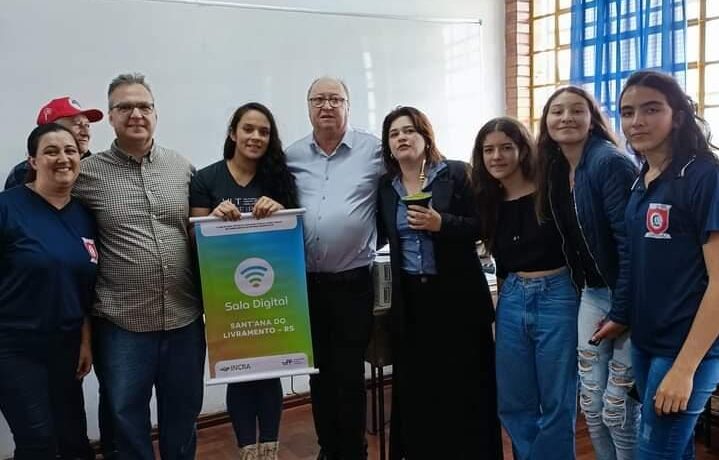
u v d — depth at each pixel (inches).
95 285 91.8
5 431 130.4
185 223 95.3
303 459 127.5
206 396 149.3
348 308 101.1
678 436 72.7
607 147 85.1
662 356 74.1
